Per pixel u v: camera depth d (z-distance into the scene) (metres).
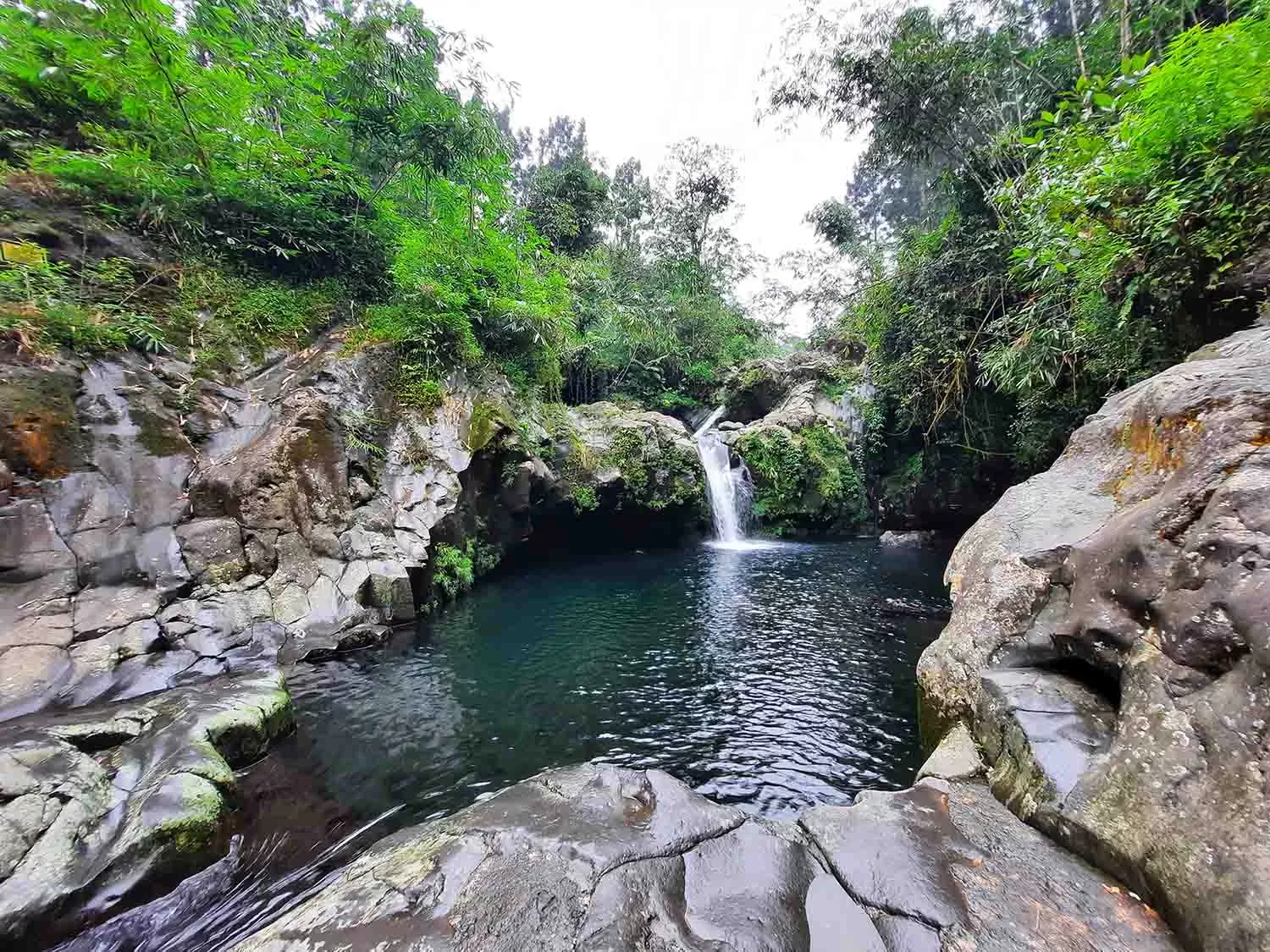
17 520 5.22
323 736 4.79
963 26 10.26
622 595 9.90
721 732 5.10
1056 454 10.16
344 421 8.26
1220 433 2.68
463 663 6.59
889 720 5.33
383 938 2.01
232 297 8.43
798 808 3.99
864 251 18.05
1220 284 4.73
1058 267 5.62
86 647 4.98
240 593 6.37
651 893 2.19
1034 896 2.10
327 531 7.43
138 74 7.45
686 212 24.97
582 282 19.28
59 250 7.09
